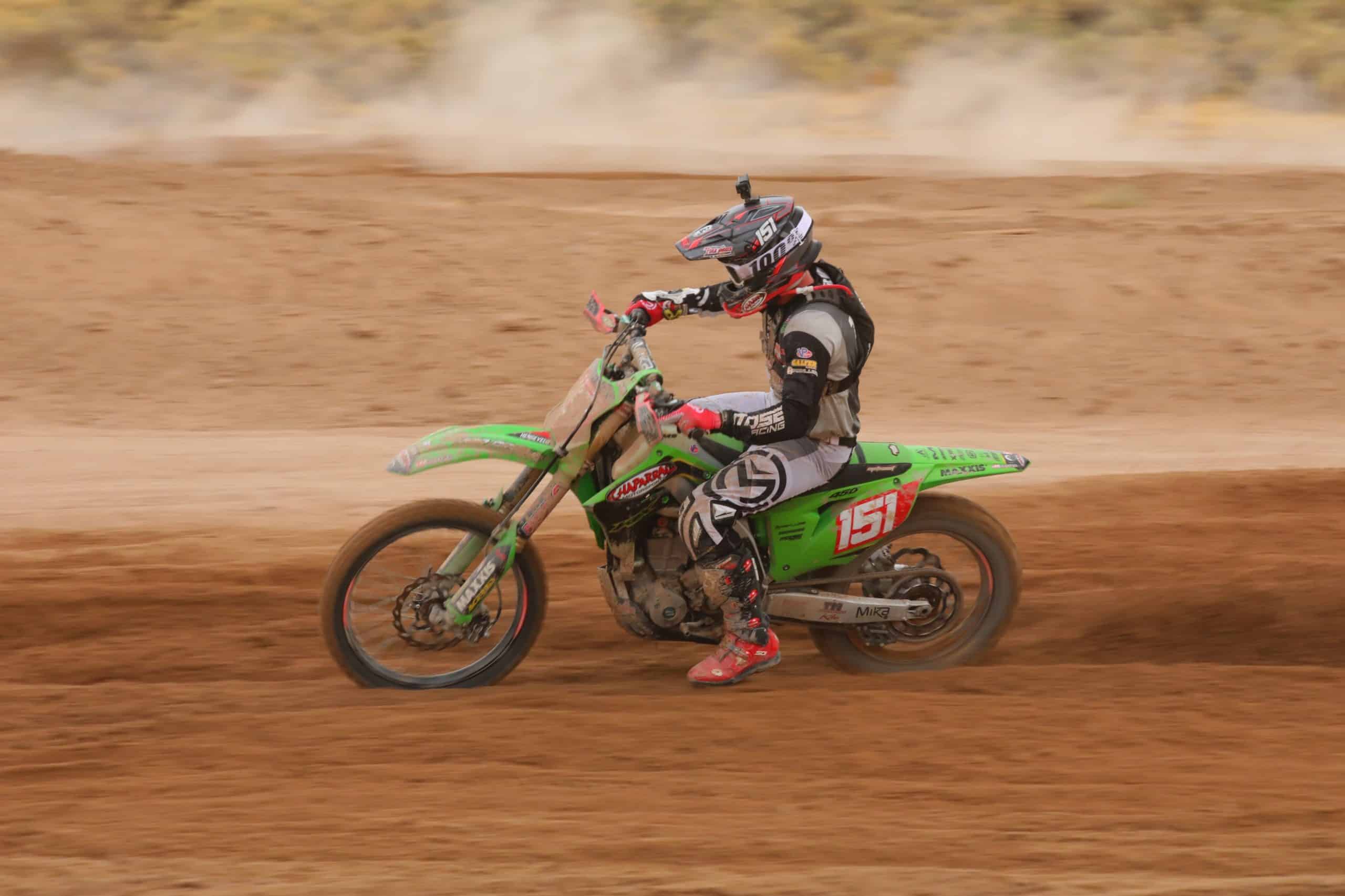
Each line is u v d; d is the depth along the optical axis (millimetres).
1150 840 11234
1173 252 41719
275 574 19250
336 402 30391
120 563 19750
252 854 10891
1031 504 23047
